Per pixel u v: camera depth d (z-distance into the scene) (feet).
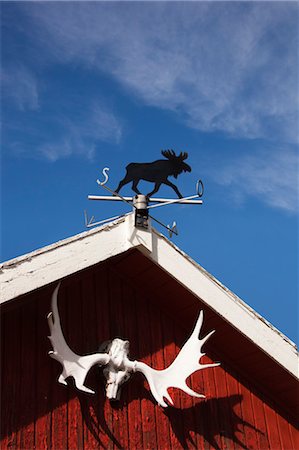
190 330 27.22
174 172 24.89
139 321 26.17
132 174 24.45
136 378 24.95
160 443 24.47
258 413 27.53
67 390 23.45
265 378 27.81
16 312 23.68
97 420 23.54
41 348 23.61
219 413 26.45
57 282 23.20
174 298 26.32
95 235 23.65
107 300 25.79
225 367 27.66
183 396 25.88
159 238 25.09
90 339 24.66
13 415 22.17
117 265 26.02
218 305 25.81
